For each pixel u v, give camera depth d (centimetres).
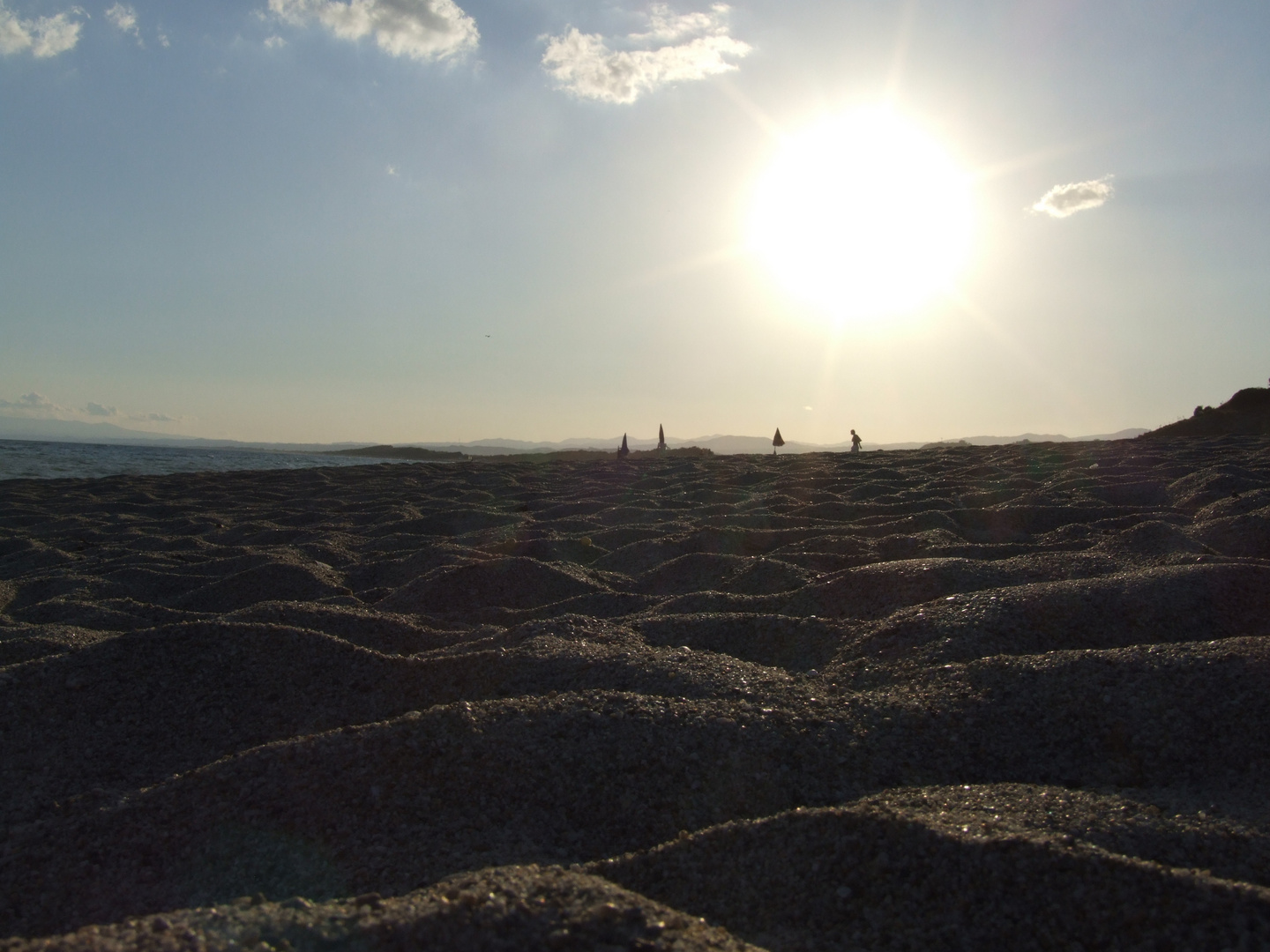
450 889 239
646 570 876
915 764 341
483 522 1226
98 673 441
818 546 851
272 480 2178
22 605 829
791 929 245
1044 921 232
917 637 470
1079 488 1215
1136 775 332
